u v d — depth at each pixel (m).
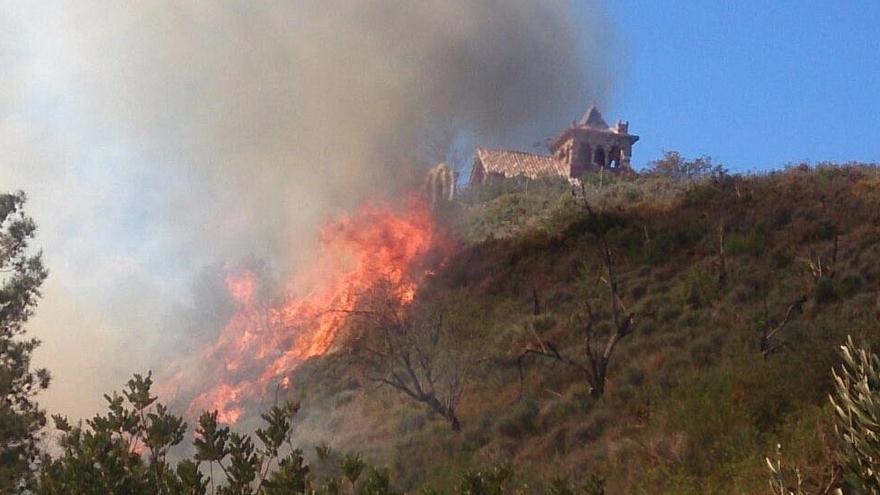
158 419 40.81
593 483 43.25
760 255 132.25
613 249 148.88
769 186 165.88
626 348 107.69
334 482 37.81
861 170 177.62
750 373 76.81
